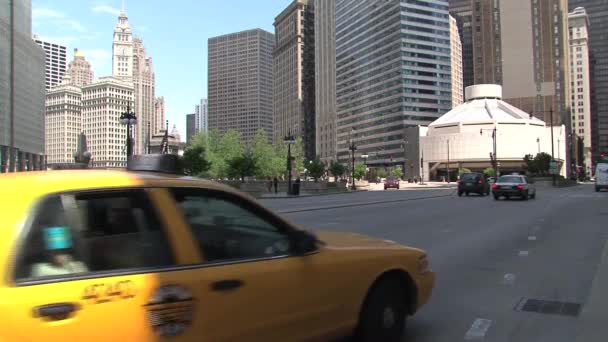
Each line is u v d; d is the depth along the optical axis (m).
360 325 4.47
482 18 167.62
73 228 2.96
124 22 111.06
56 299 2.69
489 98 151.38
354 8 190.75
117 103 79.75
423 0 167.38
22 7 130.12
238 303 3.44
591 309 6.46
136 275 3.03
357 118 189.50
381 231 14.26
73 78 128.00
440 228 15.00
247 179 82.69
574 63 181.50
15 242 2.70
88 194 3.07
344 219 18.33
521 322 5.93
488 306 6.59
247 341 3.50
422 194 43.47
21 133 126.75
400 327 4.86
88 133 81.38
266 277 3.62
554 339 5.36
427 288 5.16
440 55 169.75
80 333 2.74
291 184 46.31
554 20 157.12
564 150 144.12
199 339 3.23
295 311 3.81
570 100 168.50
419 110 164.62
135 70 111.25
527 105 159.12
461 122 138.00
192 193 3.56
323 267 4.04
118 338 2.88
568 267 9.14
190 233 3.39
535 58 159.00
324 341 4.12
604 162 49.81
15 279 2.64
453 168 140.38
